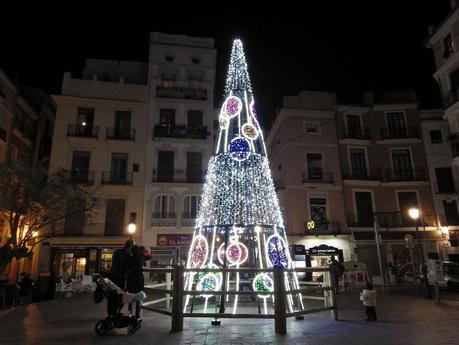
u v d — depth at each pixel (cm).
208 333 668
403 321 823
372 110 3159
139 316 749
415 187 2984
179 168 2791
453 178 2994
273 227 964
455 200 2923
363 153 3077
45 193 1858
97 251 2498
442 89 2661
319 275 2225
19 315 912
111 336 642
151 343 587
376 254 2759
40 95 3047
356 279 1927
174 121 2897
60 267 2450
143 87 2925
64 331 688
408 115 3139
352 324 776
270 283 897
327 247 2669
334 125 3064
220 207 1014
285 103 3075
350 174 2966
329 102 3123
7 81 2367
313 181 2886
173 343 587
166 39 3084
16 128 2530
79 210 2094
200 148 2856
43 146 2934
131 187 2675
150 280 2358
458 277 1902
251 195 1015
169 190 2716
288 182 2891
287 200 2897
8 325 757
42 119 2956
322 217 2847
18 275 2373
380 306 1163
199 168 2827
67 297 1655
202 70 3062
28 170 1872
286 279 930
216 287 918
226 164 1032
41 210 1986
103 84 2859
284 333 668
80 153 2727
